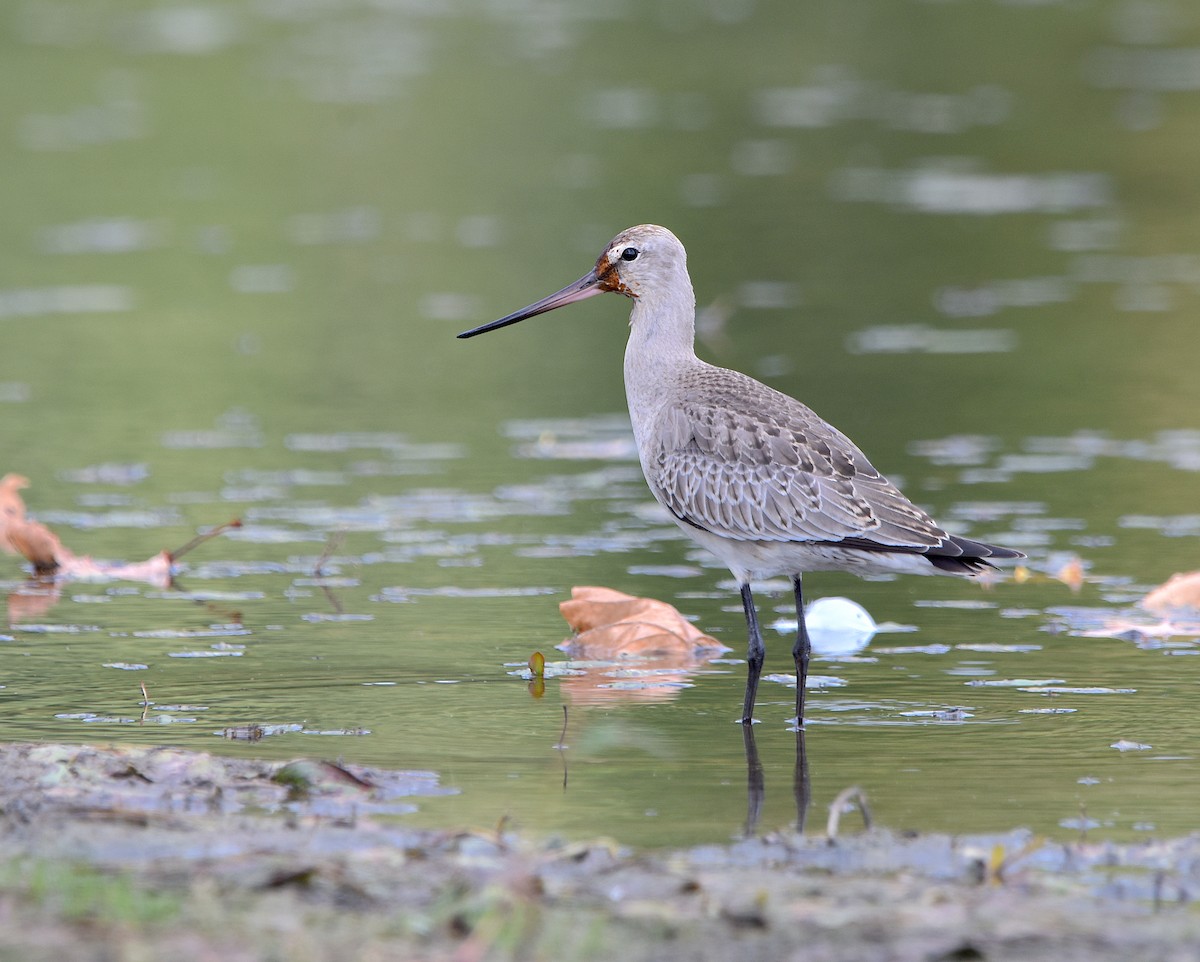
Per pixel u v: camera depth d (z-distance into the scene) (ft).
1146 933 22.44
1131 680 35.63
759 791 29.17
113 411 59.93
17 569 44.80
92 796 27.96
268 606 41.24
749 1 139.03
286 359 66.80
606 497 51.39
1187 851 25.70
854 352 65.62
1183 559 44.70
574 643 38.52
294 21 133.90
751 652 34.09
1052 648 38.09
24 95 110.11
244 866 24.26
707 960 21.47
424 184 93.40
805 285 75.41
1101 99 109.70
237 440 57.06
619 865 24.68
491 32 130.52
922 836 26.32
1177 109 106.93
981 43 125.08
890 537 34.40
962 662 37.19
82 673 35.86
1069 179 93.76
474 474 53.47
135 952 21.15
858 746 31.65
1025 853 25.44
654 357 39.22
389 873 24.13
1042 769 30.17
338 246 82.84
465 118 106.32
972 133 102.53
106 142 101.45
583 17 135.03
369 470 53.83
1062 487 51.06
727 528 36.24
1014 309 72.02
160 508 49.78
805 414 37.01
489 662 37.11
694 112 107.55
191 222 87.04
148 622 39.83
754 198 89.25
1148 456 54.19
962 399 60.03
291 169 96.37
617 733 29.40
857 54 122.31
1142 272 77.66
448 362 67.26
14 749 29.63
